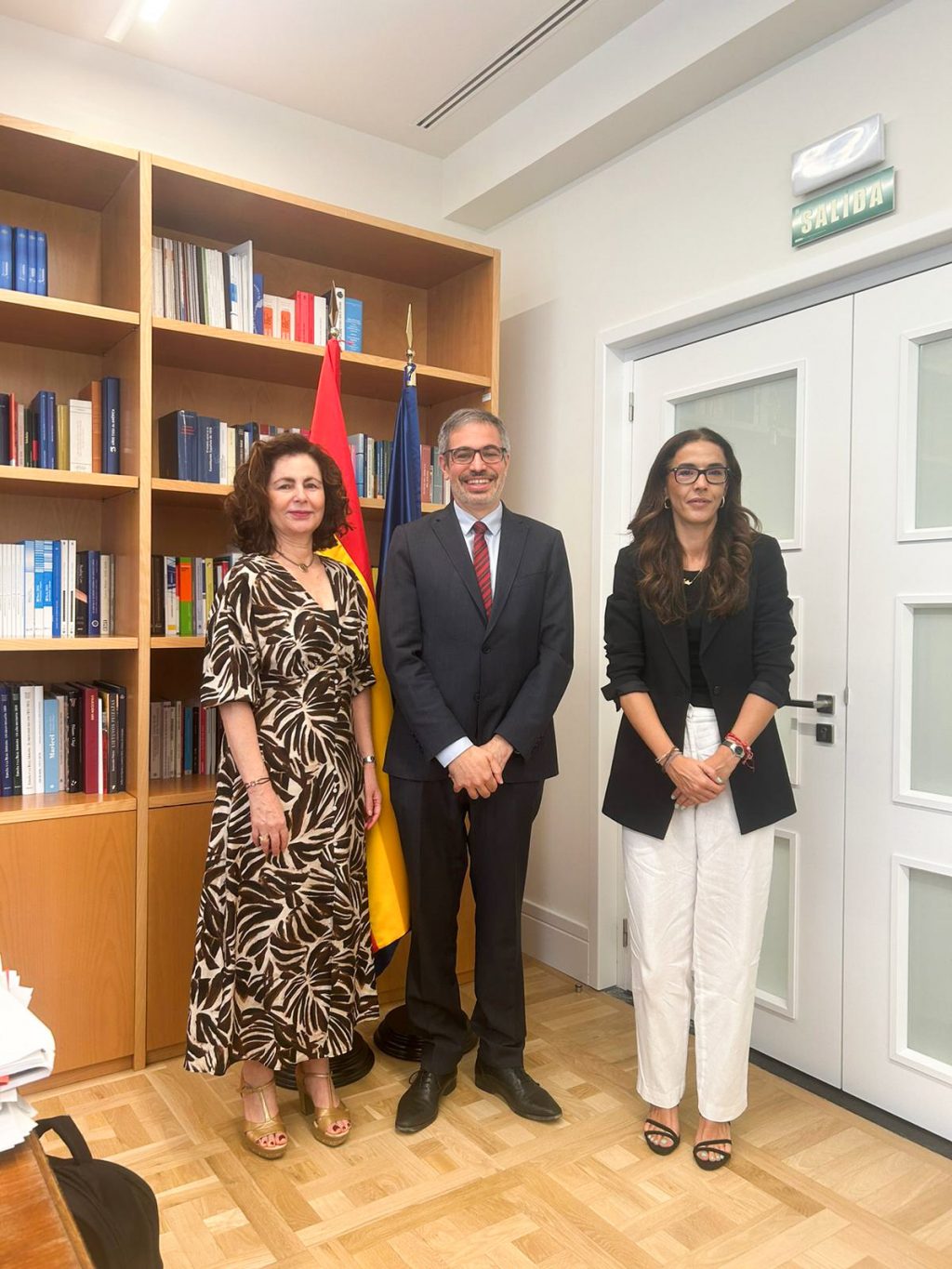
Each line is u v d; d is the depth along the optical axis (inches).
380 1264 65.4
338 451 95.6
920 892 86.2
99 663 110.6
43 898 90.4
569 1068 95.3
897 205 84.0
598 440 117.6
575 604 122.4
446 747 79.7
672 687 79.0
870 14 86.4
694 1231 69.2
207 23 102.4
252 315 106.5
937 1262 66.1
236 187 99.6
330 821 78.4
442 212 135.3
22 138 89.4
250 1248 67.2
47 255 103.7
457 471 84.0
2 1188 27.4
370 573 96.0
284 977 77.0
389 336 129.3
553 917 125.3
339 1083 91.2
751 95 98.3
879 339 88.1
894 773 86.7
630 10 100.3
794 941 95.7
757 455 102.2
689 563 80.7
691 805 77.6
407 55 108.7
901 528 86.2
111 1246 42.8
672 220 107.9
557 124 113.4
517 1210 71.7
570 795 122.8
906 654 86.3
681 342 109.8
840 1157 79.4
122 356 100.7
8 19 101.5
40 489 98.7
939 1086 83.0
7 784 95.5
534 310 130.0
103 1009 93.8
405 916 91.0
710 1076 78.3
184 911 98.1
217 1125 84.4
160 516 112.3
